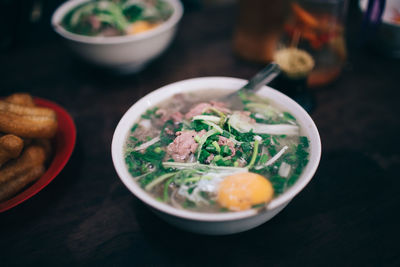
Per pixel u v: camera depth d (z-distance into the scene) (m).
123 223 0.40
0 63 0.62
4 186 0.39
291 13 0.51
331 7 0.48
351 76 0.57
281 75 0.49
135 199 0.42
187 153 0.39
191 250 0.37
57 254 0.37
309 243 0.37
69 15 0.58
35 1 0.67
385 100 0.53
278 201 0.32
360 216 0.39
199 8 0.77
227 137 0.40
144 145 0.41
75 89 0.56
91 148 0.47
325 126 0.49
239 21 0.57
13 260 0.37
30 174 0.41
